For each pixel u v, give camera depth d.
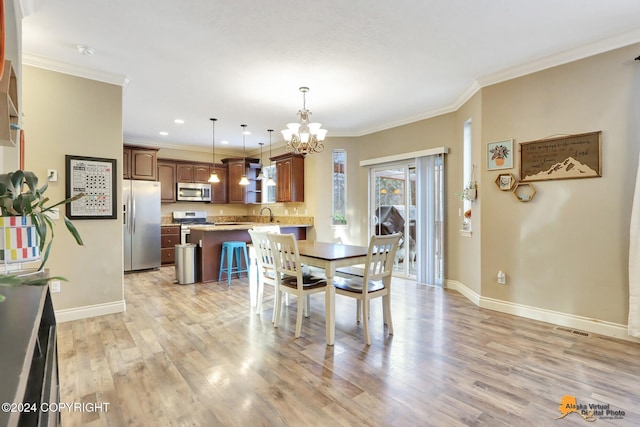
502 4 2.29
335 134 6.00
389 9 2.34
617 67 2.81
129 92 3.93
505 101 3.47
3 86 1.35
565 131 3.08
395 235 2.87
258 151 7.74
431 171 4.77
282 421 1.74
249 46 2.85
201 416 1.78
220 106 4.48
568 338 2.82
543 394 2.00
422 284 4.85
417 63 3.21
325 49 2.92
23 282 1.17
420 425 1.72
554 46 2.91
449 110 4.55
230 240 5.23
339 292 2.90
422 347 2.66
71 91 3.22
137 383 2.10
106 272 3.43
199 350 2.59
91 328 3.03
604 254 2.89
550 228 3.19
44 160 3.08
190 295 4.21
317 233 6.05
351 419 1.76
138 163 5.95
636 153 2.73
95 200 3.34
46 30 2.57
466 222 4.24
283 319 3.33
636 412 1.83
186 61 3.13
